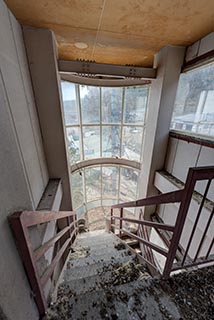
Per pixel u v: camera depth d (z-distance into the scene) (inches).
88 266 78.5
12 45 69.4
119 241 112.3
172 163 129.5
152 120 132.0
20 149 68.5
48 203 88.9
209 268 51.5
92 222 211.5
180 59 109.3
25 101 80.7
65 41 98.5
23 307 31.0
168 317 39.4
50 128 105.8
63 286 61.6
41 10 69.3
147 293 44.6
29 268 33.3
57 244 110.1
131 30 85.5
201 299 43.2
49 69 92.7
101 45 104.2
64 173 119.2
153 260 91.6
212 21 77.0
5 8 64.3
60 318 39.5
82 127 175.3
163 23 78.8
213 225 85.7
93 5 66.2
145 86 156.5
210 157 92.7
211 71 92.7
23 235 29.9
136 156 188.2
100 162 200.2
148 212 157.4
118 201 229.1
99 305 42.0
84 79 152.3
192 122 109.6
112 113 180.2
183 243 115.5
